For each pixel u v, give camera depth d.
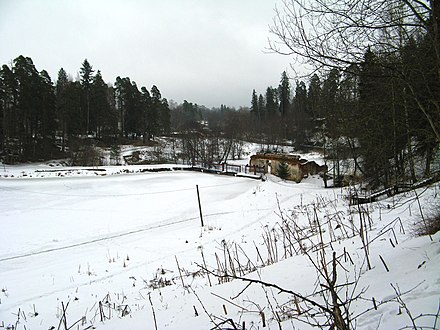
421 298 2.38
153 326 3.54
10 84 39.12
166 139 61.62
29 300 7.48
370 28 3.96
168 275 8.41
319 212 12.70
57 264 10.82
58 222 16.27
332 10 3.83
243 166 41.03
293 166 32.91
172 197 22.69
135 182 27.09
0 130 40.38
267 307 3.34
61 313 6.05
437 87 4.08
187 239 13.16
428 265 3.05
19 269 10.43
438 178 4.60
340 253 4.99
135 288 7.67
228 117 63.44
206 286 5.45
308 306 2.97
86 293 7.77
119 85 57.75
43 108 41.78
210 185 26.91
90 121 53.03
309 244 6.97
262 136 64.75
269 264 5.95
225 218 17.11
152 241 13.25
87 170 30.52
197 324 3.22
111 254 11.73
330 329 1.87
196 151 43.72
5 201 19.52
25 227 15.27
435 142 4.65
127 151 48.66
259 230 12.93
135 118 56.88
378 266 3.68
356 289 3.15
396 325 2.10
